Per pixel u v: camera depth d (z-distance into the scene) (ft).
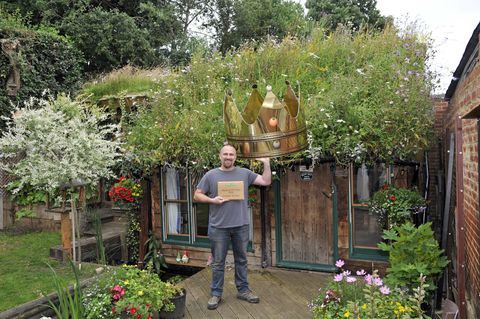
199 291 17.15
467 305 14.52
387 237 13.99
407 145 16.78
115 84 31.60
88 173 17.99
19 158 25.89
